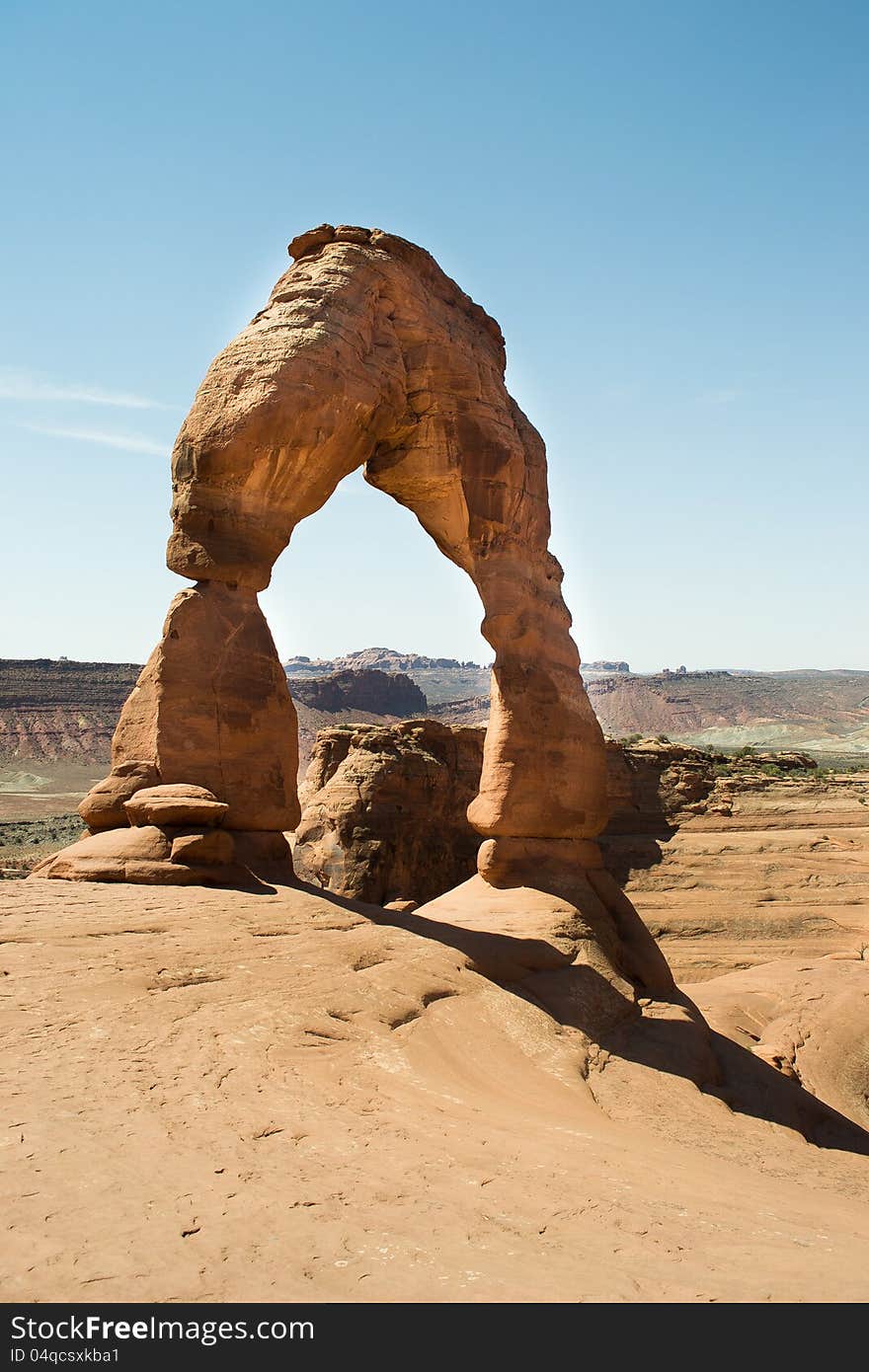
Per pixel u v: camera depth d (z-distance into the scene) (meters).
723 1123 13.27
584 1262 5.97
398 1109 9.11
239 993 10.84
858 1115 19.83
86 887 13.27
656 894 42.81
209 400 16.73
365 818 38.44
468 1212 6.67
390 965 13.22
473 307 21.47
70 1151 6.62
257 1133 7.64
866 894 41.47
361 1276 5.45
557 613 20.81
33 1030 8.84
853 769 61.50
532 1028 13.62
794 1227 7.67
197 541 16.58
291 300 17.62
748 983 30.30
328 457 17.27
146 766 15.66
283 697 16.81
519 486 20.36
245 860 15.65
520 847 19.22
